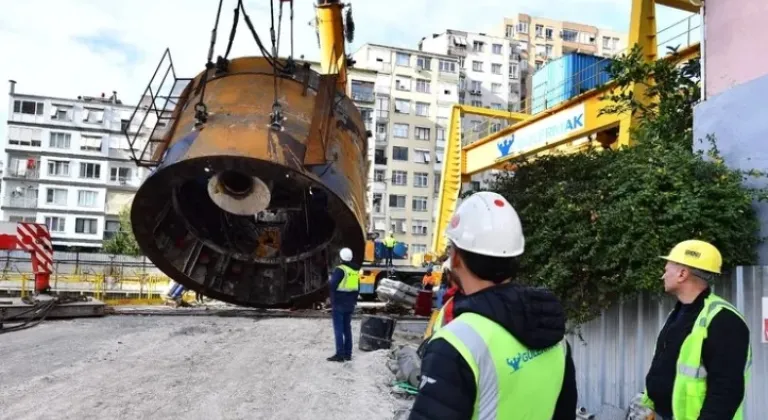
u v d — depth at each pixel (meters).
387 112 66.62
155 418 5.76
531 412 1.83
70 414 5.79
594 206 6.07
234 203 10.89
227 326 12.20
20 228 13.28
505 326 1.80
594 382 6.47
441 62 69.00
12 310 11.83
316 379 7.63
